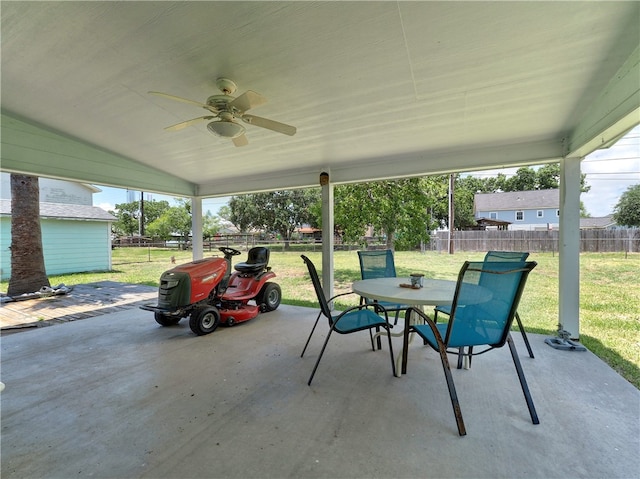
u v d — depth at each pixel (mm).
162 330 3869
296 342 3361
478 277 1850
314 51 2068
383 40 1931
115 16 1828
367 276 3406
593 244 10141
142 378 2533
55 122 3408
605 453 1590
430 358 2867
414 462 1548
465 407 2035
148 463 1563
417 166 4160
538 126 3068
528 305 5219
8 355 3074
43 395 2268
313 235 14688
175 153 4301
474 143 3619
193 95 2760
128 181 4629
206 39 1999
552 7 1590
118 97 2848
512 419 1896
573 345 3041
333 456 1600
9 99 2936
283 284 7855
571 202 3262
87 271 9984
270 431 1816
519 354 2926
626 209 13883
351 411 2012
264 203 14797
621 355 2947
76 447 1689
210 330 3682
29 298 5902
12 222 6195
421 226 6656
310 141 3686
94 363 2855
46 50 2188
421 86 2451
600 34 1776
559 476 1440
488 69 2178
